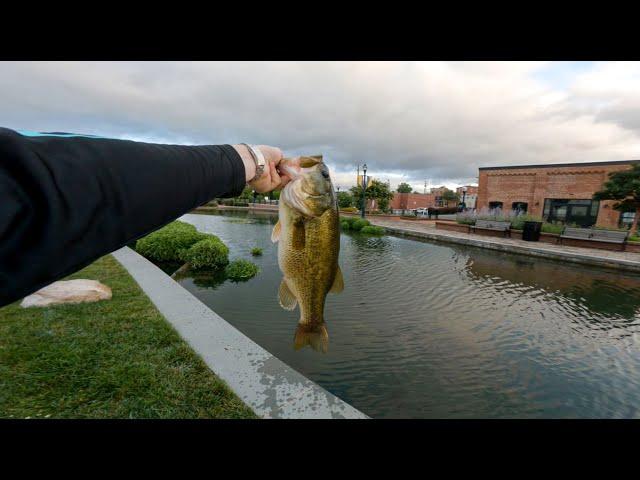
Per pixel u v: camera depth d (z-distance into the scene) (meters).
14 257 0.45
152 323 4.05
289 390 2.77
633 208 16.33
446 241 17.27
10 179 0.44
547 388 4.29
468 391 4.19
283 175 1.32
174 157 0.67
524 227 16.70
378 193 35.56
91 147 0.54
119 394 2.64
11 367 2.98
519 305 7.52
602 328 6.25
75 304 4.70
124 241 0.59
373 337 5.73
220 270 10.11
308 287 1.87
